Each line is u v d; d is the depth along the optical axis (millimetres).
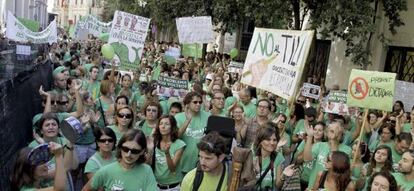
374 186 5168
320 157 6602
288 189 5777
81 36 21984
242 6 19484
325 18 15922
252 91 10352
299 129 8469
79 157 6684
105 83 8336
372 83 7293
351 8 15508
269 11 16719
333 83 20312
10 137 6840
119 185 4688
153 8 29359
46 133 5543
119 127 6613
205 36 14023
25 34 13047
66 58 19203
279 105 10484
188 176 4758
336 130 6605
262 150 5828
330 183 5457
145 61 18656
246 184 4766
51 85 15227
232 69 16359
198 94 7027
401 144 7344
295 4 16906
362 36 16328
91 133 6891
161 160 6301
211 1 23156
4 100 6672
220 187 4652
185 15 24906
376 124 9133
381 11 18438
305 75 17891
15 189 4176
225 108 9477
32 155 4117
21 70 9547
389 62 18641
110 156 5617
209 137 4488
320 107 10578
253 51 8922
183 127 6648
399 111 10852
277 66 8180
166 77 10188
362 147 7551
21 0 30391
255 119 7668
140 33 11836
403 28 17844
